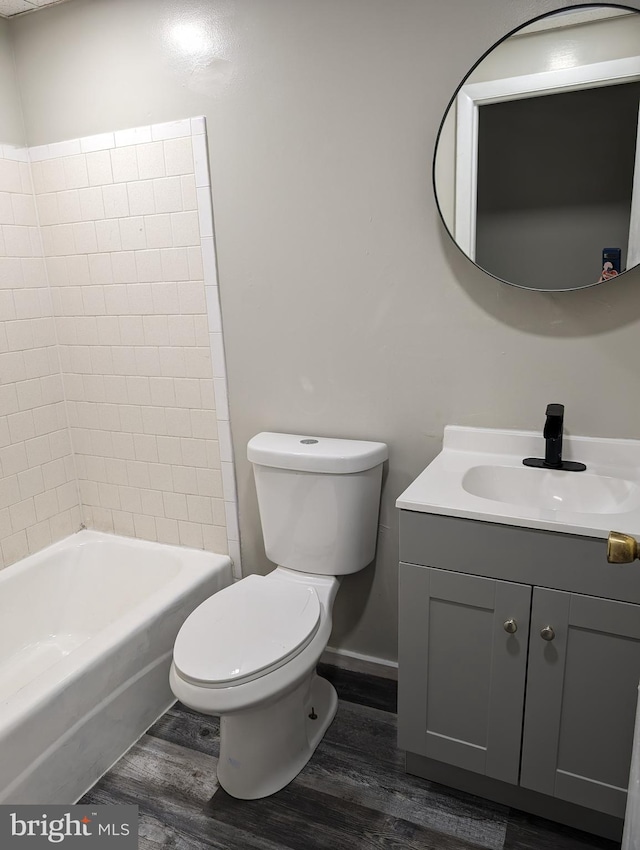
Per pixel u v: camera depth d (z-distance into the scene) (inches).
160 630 78.3
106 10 78.9
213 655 61.4
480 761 63.1
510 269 66.4
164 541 96.8
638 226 60.4
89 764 68.6
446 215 67.4
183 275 83.7
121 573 96.3
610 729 56.2
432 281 70.9
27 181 89.2
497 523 55.8
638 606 52.2
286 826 63.5
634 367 64.6
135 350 89.9
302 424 82.4
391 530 80.4
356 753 72.5
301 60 70.7
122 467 96.4
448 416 74.1
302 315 78.5
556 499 66.1
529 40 60.3
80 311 92.1
